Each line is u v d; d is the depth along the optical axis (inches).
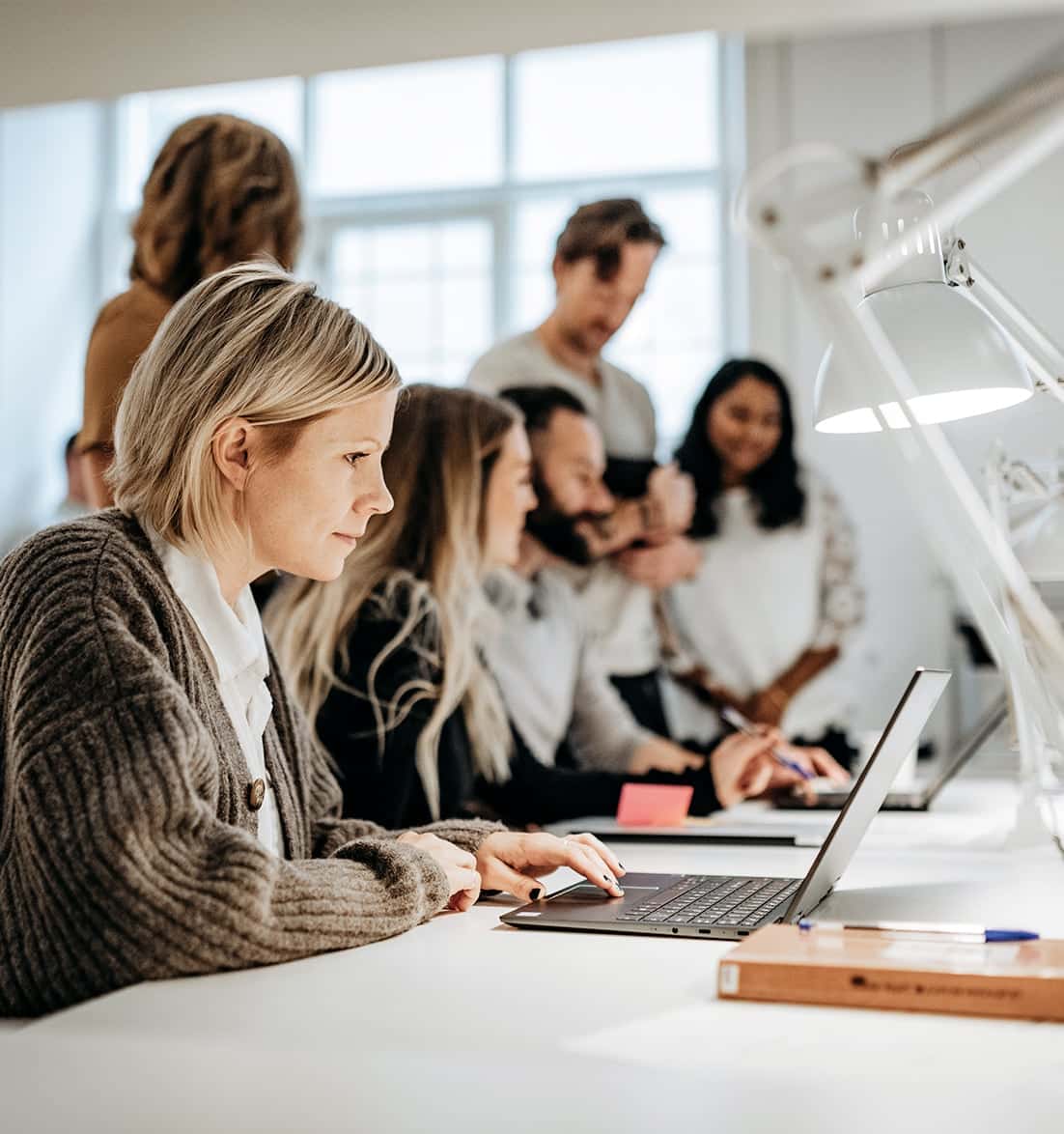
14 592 37.2
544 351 128.8
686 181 165.2
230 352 40.8
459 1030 26.6
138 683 34.6
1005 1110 20.8
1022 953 29.0
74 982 32.6
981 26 145.8
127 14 100.9
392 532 83.1
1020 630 32.0
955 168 23.2
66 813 32.8
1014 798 81.2
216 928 32.6
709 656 130.0
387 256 176.4
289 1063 24.4
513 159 174.2
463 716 84.3
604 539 127.3
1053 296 135.3
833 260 24.6
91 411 83.9
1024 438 104.9
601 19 102.2
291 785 48.3
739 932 36.5
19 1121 21.4
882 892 42.8
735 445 131.9
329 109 180.5
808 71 150.1
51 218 182.2
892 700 134.6
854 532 136.1
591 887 45.1
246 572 44.0
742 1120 20.5
